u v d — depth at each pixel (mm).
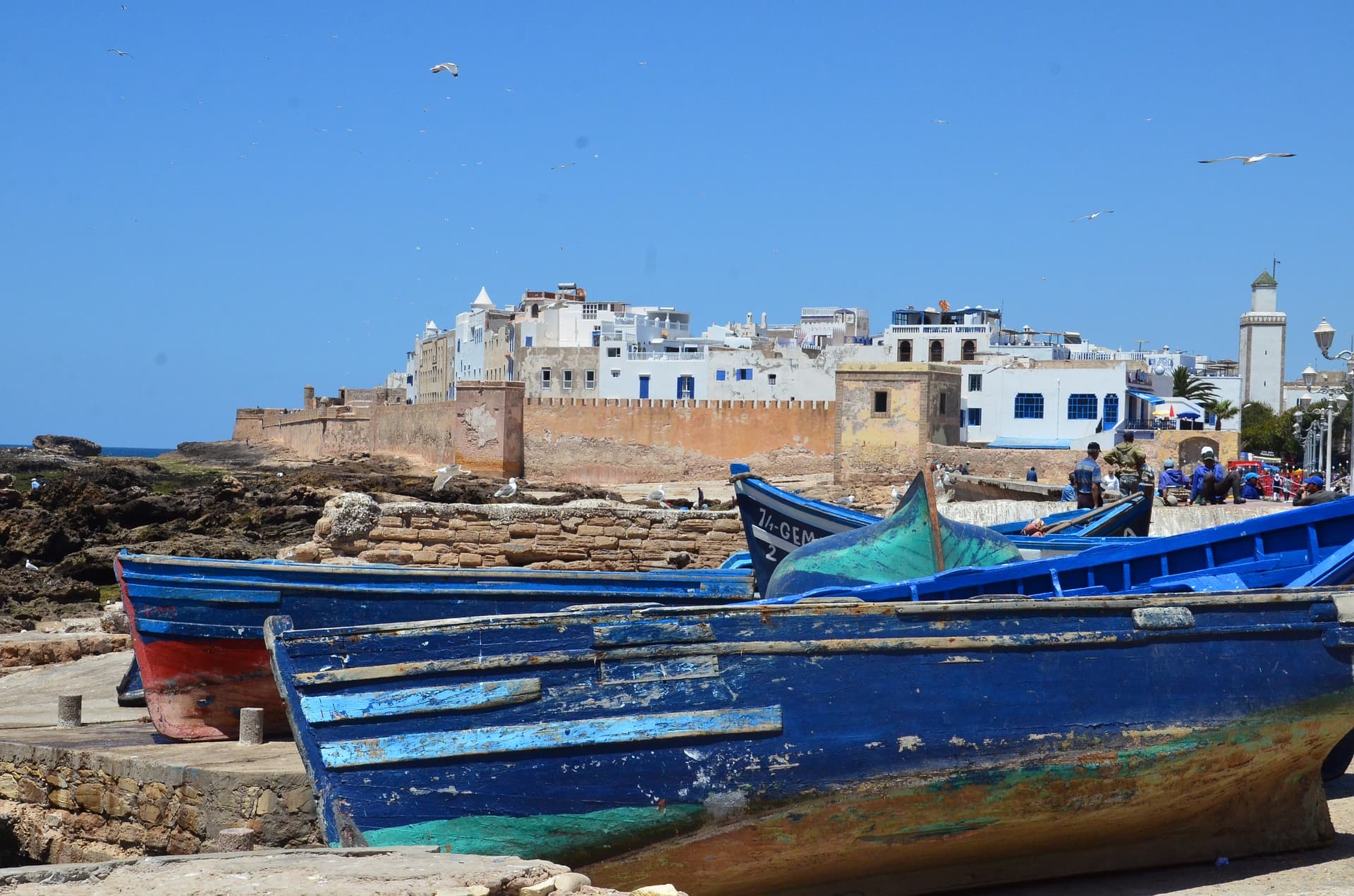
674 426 81812
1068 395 75750
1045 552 14273
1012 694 9094
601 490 70625
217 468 116375
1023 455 67562
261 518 45438
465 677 8484
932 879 9617
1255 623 9906
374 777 8375
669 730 8445
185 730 12383
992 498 45906
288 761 10602
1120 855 10109
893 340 91375
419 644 8539
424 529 18703
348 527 18391
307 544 18562
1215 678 9688
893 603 8938
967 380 77188
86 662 18344
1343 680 10148
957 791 8977
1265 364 125000
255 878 6582
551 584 12711
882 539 12148
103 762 10992
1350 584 10867
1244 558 11875
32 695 15953
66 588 30906
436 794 8344
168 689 12422
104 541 43188
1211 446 65750
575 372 98750
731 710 8555
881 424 70938
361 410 118688
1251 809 10469
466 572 12500
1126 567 11500
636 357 98625
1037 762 9102
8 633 23281
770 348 100938
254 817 9750
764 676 8656
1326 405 55781
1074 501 30484
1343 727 10328
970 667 9047
